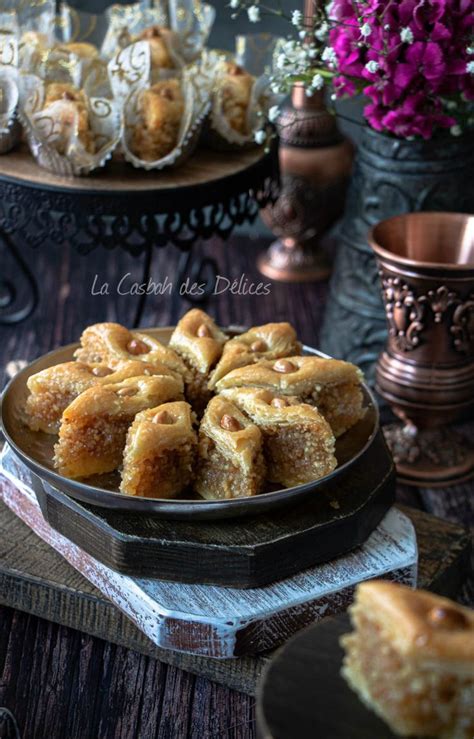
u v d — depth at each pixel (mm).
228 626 878
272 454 936
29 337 1403
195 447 929
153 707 906
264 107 1243
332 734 726
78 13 1354
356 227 1266
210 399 987
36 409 972
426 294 1087
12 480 991
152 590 902
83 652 944
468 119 1181
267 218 1533
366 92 1104
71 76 1197
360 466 959
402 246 1154
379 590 732
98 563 930
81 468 937
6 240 1367
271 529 902
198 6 1321
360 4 1079
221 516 898
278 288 1531
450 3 1051
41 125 1151
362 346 1294
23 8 1290
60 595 947
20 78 1162
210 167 1209
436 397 1129
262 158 1229
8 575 959
